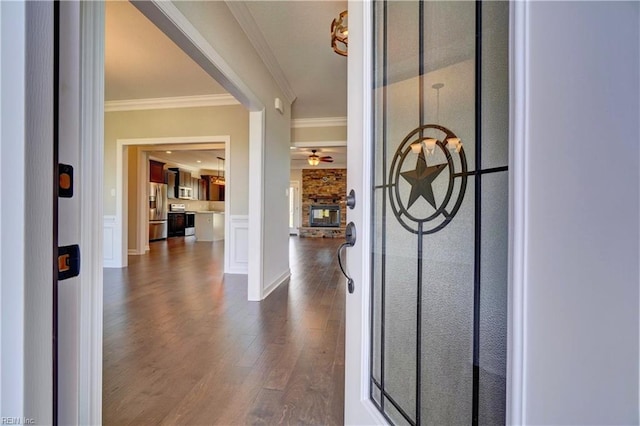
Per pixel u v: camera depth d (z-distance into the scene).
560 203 0.43
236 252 4.64
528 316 0.46
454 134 0.79
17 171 0.45
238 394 1.60
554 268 0.44
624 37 0.41
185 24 1.82
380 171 0.98
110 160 4.94
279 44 3.11
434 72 0.86
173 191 9.82
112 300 3.23
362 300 0.98
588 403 0.42
